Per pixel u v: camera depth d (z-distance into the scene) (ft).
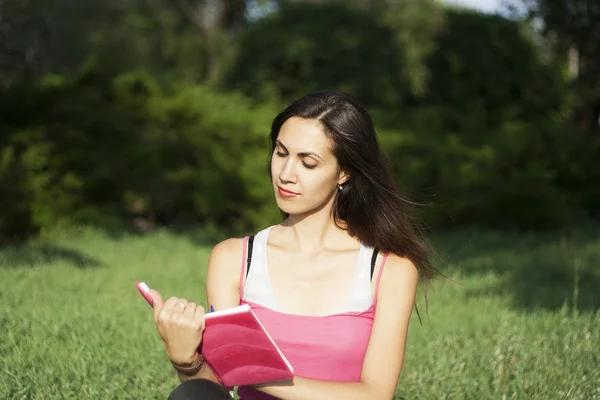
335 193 9.77
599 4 60.18
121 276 26.35
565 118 65.77
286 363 8.25
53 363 15.17
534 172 45.44
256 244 9.77
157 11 100.22
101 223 39.06
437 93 65.92
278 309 9.39
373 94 61.00
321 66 60.18
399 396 14.88
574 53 71.00
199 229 41.34
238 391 9.63
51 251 30.78
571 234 43.34
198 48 98.68
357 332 9.32
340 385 8.85
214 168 42.22
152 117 42.98
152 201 41.91
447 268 29.71
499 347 17.07
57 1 63.62
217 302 9.60
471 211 44.83
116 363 15.49
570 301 23.56
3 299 20.54
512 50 65.31
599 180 51.26
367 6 75.77
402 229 9.84
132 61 85.92
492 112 63.26
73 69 66.03
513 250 37.17
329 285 9.48
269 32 61.41
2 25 59.52
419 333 19.52
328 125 9.34
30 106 39.88
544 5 61.52
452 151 46.29
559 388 14.74
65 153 39.65
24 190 36.60
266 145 44.93
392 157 43.42
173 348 8.16
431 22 65.16
